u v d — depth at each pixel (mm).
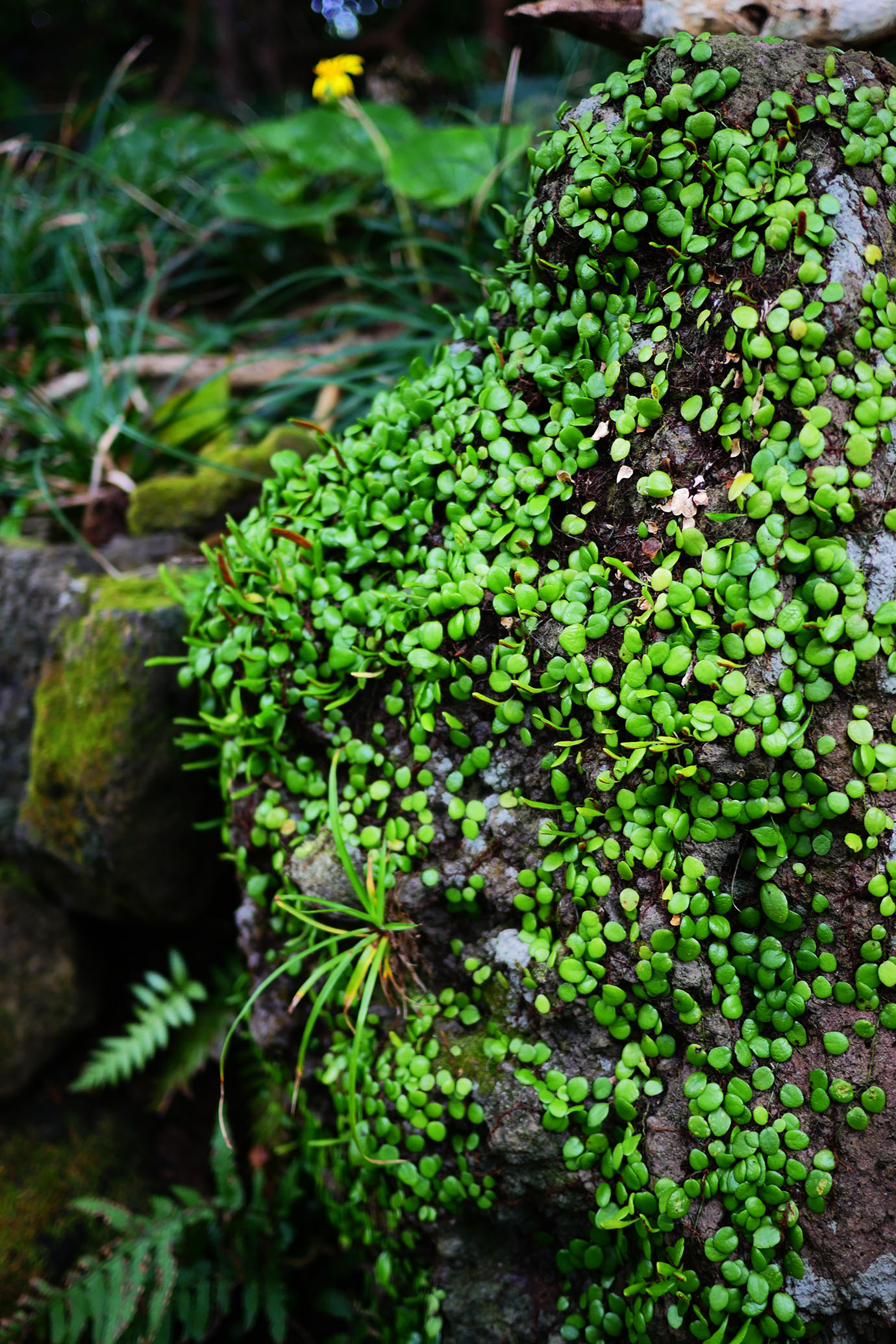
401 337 1506
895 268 1145
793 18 1204
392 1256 1244
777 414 1136
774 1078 1149
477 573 1184
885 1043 1143
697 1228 1149
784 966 1146
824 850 1141
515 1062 1193
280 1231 1333
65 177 1880
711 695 1139
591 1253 1189
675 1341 1160
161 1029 1391
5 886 1406
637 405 1165
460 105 2410
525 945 1194
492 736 1201
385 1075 1217
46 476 1509
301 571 1213
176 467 1509
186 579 1314
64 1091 1422
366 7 3643
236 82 3346
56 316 1717
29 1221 1368
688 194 1148
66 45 3639
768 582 1128
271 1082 1336
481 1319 1213
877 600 1130
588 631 1163
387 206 1759
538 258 1191
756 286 1139
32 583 1374
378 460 1222
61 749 1343
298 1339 1340
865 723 1131
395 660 1201
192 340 1604
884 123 1145
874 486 1131
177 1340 1355
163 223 1828
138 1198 1390
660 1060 1166
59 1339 1306
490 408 1198
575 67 1759
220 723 1244
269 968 1275
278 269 1816
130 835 1342
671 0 1214
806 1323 1146
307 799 1240
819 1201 1139
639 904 1156
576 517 1178
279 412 1548
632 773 1156
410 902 1213
